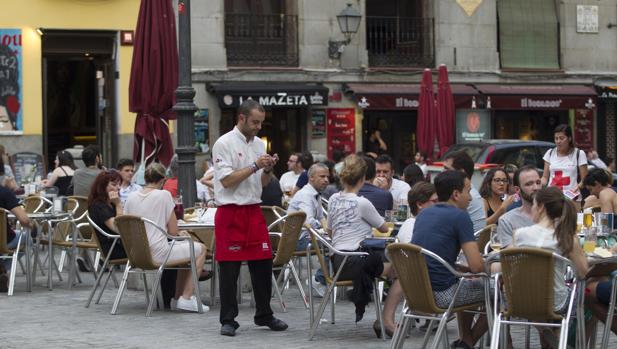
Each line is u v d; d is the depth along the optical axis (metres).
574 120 40.56
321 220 17.28
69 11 32.97
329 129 36.47
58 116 33.78
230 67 35.41
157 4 21.44
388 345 12.97
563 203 10.97
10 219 20.11
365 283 13.27
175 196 20.55
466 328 12.22
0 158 21.72
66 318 14.99
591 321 11.98
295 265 19.25
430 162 30.92
